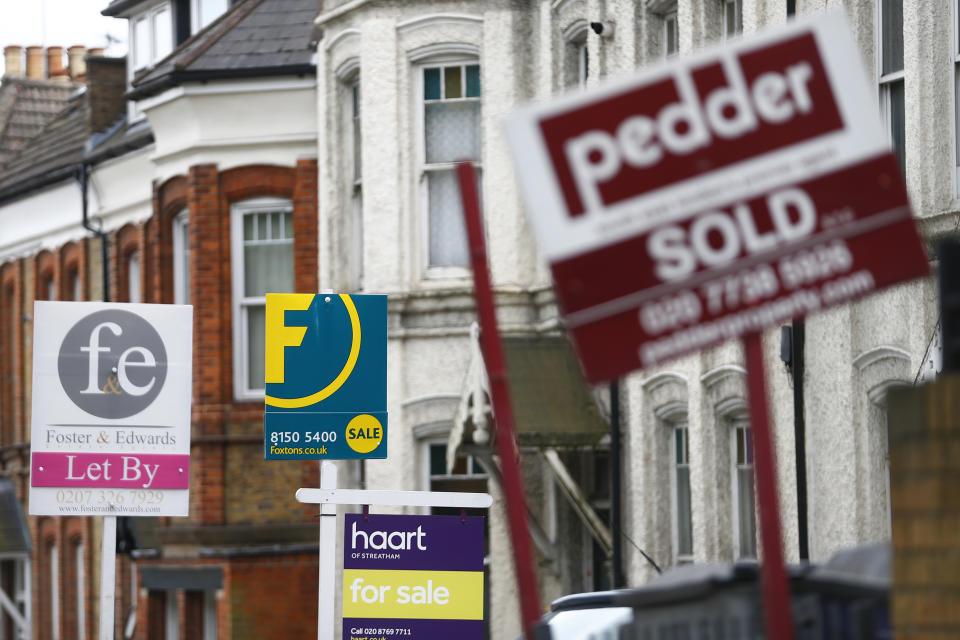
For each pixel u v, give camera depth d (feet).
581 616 51.44
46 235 159.43
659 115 25.27
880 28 74.90
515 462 26.78
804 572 27.61
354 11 113.80
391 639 69.51
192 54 127.03
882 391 74.18
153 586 129.90
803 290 25.23
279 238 126.82
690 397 88.94
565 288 25.02
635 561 94.94
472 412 98.89
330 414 73.46
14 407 168.14
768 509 24.81
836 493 76.48
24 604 170.60
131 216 142.82
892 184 25.43
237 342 127.13
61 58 196.65
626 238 25.07
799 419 78.84
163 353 73.61
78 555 155.84
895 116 74.18
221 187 127.24
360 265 117.19
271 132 125.80
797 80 25.53
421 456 110.63
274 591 123.85
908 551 24.32
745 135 25.34
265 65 124.47
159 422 73.41
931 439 24.20
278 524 123.95
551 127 25.14
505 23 108.17
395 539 69.87
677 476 93.91
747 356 25.21
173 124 129.80
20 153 171.83
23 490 165.99
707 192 25.26
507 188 107.65
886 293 73.51
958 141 69.97
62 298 156.46
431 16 110.01
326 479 70.95
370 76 111.96
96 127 149.89
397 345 110.22
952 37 70.13
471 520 70.13
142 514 73.10
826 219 25.38
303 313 73.82
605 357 24.90
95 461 72.84
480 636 69.72
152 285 138.00
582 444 96.68
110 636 72.79
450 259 110.11
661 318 25.02
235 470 125.49
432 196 110.73
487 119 108.17
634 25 95.96
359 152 117.50
